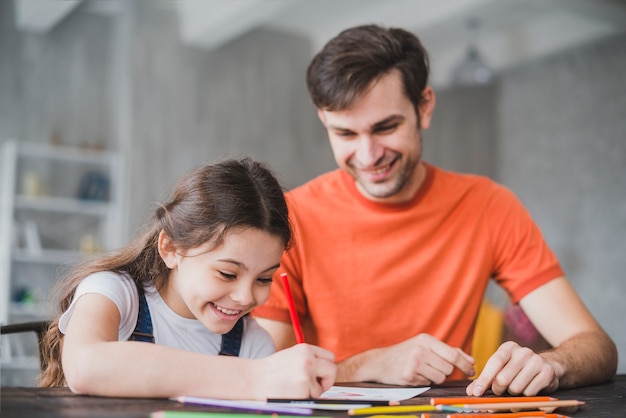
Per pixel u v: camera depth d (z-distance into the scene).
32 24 5.43
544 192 6.31
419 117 1.63
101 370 0.91
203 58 5.90
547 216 6.27
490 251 1.72
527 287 1.69
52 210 5.37
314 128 6.33
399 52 1.54
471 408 0.95
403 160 1.58
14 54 5.42
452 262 1.70
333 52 1.54
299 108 6.29
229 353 1.28
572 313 1.64
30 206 5.28
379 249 1.68
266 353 1.32
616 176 5.80
